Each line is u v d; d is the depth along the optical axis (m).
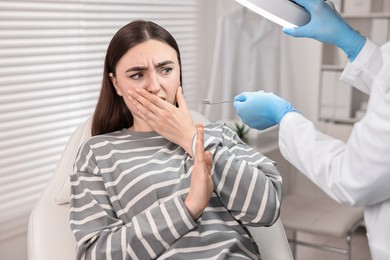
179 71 1.38
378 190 0.91
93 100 2.49
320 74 3.14
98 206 1.27
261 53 3.08
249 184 1.25
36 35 2.17
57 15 2.27
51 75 2.26
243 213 1.25
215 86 3.04
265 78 3.11
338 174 0.94
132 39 1.32
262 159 1.37
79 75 2.39
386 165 0.86
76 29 2.38
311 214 2.36
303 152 1.03
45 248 1.38
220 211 1.30
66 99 2.35
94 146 1.38
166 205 1.18
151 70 1.31
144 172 1.29
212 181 1.21
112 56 1.36
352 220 2.28
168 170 1.30
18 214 2.17
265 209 1.24
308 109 3.31
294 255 2.58
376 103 0.92
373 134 0.87
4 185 2.10
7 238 2.15
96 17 2.47
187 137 1.28
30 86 2.17
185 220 1.16
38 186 2.23
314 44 3.21
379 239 1.02
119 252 1.17
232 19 3.00
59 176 1.55
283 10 1.06
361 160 0.89
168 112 1.29
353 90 3.11
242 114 1.25
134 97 1.32
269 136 2.85
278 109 1.16
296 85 3.33
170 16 2.96
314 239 3.00
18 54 2.11
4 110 2.06
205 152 1.22
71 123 2.38
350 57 1.14
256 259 1.31
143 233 1.16
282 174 2.81
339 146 1.00
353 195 0.93
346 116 3.07
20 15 2.11
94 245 1.20
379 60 1.10
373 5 3.04
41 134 2.23
